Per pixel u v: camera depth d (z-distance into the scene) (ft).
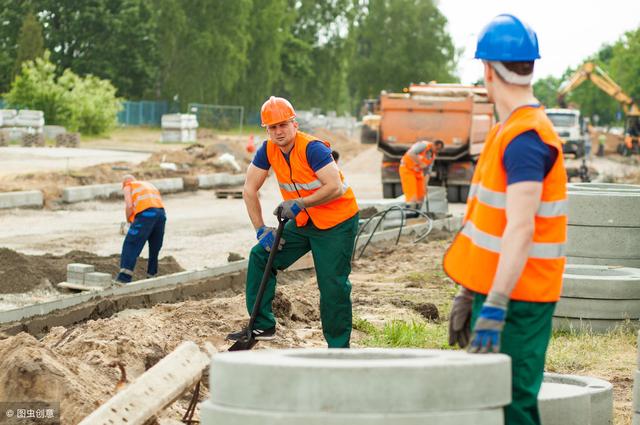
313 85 354.13
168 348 26.96
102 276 45.98
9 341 21.93
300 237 27.25
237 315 34.60
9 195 83.71
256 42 301.84
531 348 15.07
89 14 294.66
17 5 298.97
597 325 36.55
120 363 22.21
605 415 22.35
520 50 15.07
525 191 14.42
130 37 301.22
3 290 45.16
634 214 39.86
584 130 188.96
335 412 12.85
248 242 66.28
